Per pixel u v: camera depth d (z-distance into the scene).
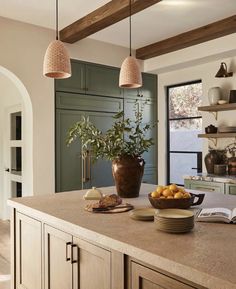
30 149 3.84
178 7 3.31
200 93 4.77
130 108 4.81
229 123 4.31
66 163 4.05
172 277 1.08
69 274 1.62
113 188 2.69
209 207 1.87
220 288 0.89
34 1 3.15
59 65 2.05
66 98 4.08
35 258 1.94
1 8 3.31
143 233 1.37
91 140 2.18
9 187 5.14
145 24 3.80
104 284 1.39
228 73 4.18
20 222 2.12
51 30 3.93
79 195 2.38
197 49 4.26
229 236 1.32
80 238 1.54
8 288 2.71
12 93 4.93
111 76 4.58
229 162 4.07
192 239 1.28
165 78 5.13
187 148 4.96
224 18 3.62
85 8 3.33
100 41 4.44
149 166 5.07
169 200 1.74
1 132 5.38
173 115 5.17
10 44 3.58
